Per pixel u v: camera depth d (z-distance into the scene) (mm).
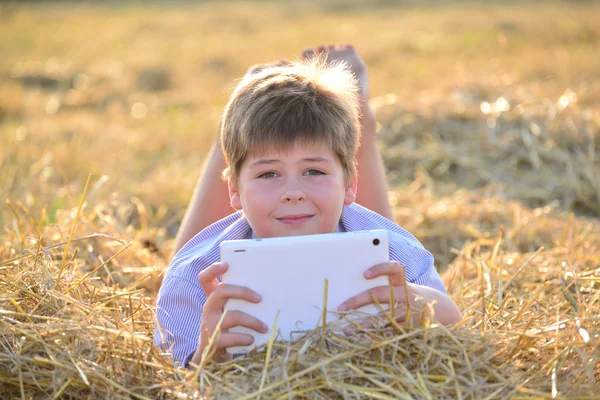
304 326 2377
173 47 15508
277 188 2551
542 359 2438
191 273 2762
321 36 16047
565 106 6547
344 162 2668
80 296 2793
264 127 2529
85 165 6500
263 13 20828
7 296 2682
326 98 2652
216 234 3023
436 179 6016
